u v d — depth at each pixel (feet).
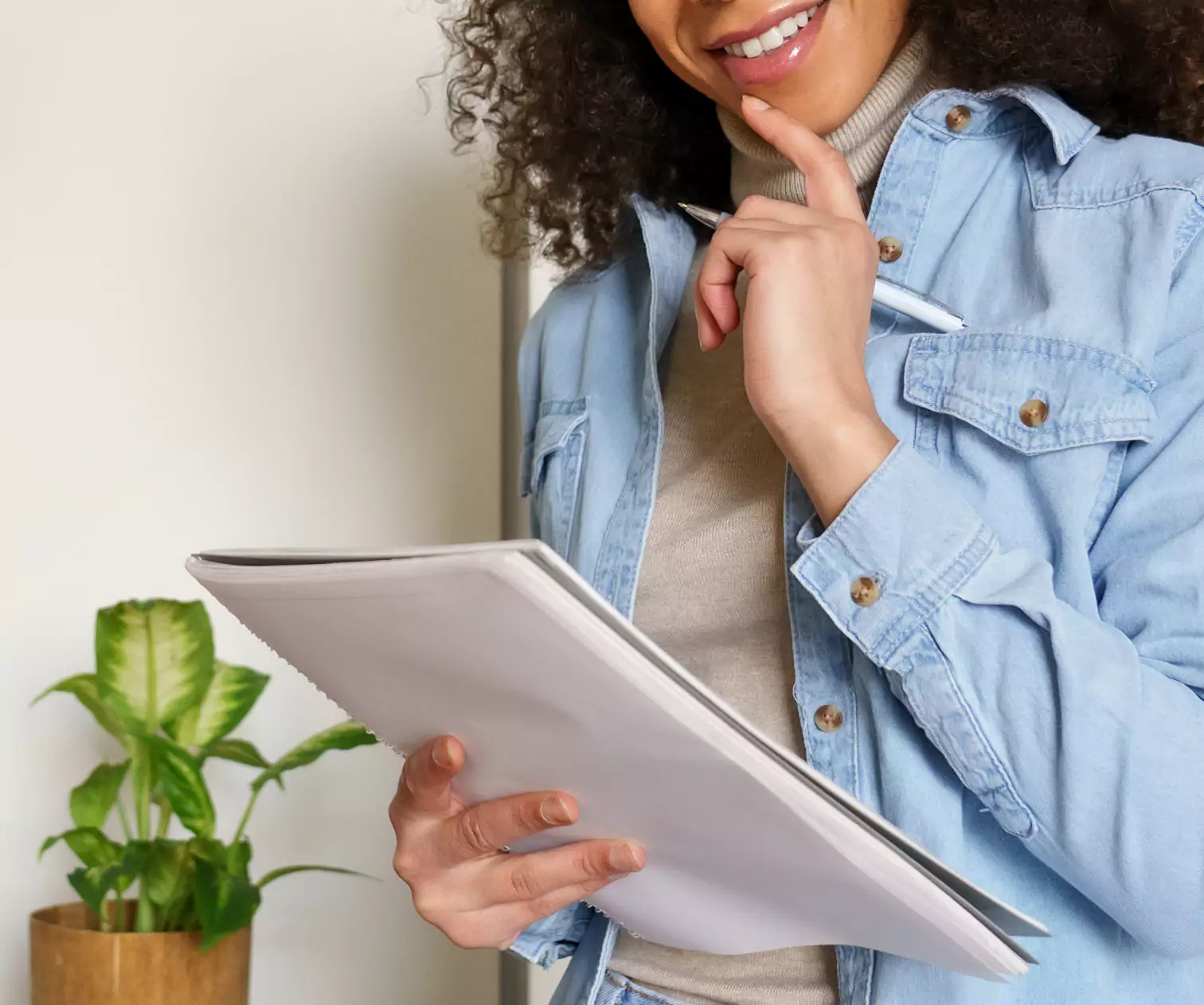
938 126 2.77
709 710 1.80
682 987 2.74
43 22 5.79
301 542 5.84
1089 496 2.31
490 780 2.34
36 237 5.74
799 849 1.96
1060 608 2.14
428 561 1.73
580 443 3.32
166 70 5.86
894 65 2.89
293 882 5.79
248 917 4.66
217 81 5.90
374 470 5.93
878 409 2.57
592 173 3.70
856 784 2.48
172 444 5.78
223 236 5.87
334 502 5.89
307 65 5.96
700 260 3.30
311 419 5.90
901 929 2.04
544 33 3.74
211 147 5.88
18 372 5.70
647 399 3.15
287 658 2.27
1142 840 2.04
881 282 2.56
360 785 5.87
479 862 2.51
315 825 5.83
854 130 2.89
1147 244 2.39
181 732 5.14
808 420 2.28
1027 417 2.38
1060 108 2.65
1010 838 2.35
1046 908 2.33
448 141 6.02
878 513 2.24
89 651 5.66
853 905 2.06
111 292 5.78
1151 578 2.19
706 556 2.80
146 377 5.78
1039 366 2.40
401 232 6.00
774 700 2.70
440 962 5.86
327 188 5.96
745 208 2.52
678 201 3.77
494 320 6.07
